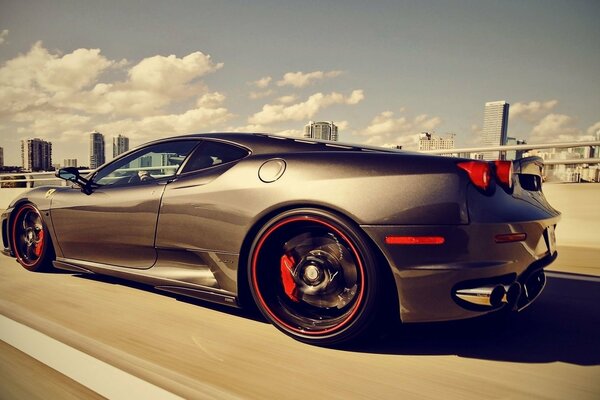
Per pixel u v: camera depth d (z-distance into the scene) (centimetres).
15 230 324
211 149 230
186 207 216
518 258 171
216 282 209
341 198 171
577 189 485
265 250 191
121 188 257
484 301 158
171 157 246
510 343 187
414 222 162
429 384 149
